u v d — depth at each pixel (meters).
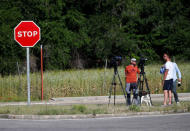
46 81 83.88
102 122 44.53
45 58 151.50
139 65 60.56
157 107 54.78
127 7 166.50
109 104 61.78
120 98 78.81
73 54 168.75
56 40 153.38
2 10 145.75
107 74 90.62
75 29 167.75
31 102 72.25
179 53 177.00
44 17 155.75
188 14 187.50
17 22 147.62
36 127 41.12
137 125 41.66
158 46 182.38
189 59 173.62
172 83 58.25
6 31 136.75
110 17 167.38
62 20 160.50
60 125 42.44
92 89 86.25
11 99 78.19
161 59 181.50
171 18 182.88
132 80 59.22
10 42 135.75
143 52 175.50
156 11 176.38
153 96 80.12
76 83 85.44
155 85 90.31
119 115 50.41
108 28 165.50
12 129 39.84
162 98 77.06
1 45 134.25
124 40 161.62
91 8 177.75
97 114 49.72
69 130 38.72
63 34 155.12
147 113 51.69
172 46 175.38
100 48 161.88
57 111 50.84
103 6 172.12
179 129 38.81
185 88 92.81
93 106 57.09
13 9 148.00
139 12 173.00
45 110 52.06
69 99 76.00
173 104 57.38
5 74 104.12
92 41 165.62
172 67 58.47
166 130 38.22
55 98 76.19
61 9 161.50
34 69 145.12
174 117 48.22
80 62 169.50
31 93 82.88
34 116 49.38
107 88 87.44
